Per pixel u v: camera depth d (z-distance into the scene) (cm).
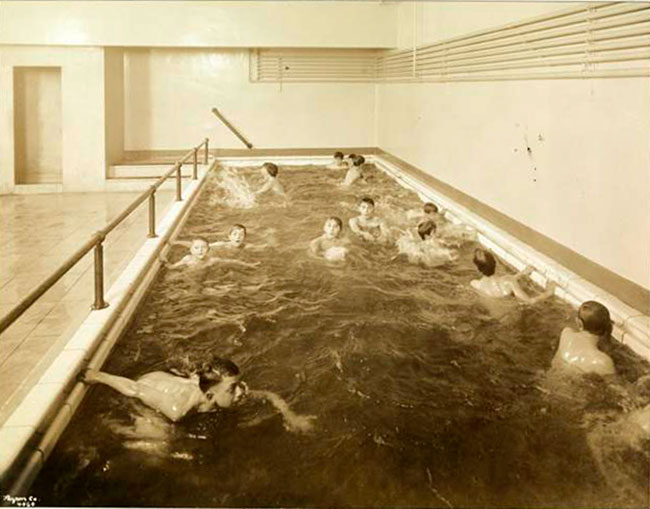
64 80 860
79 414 247
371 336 327
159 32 888
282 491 204
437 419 247
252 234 545
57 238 555
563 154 421
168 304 375
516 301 375
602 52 370
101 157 878
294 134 1112
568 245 415
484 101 572
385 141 1050
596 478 212
